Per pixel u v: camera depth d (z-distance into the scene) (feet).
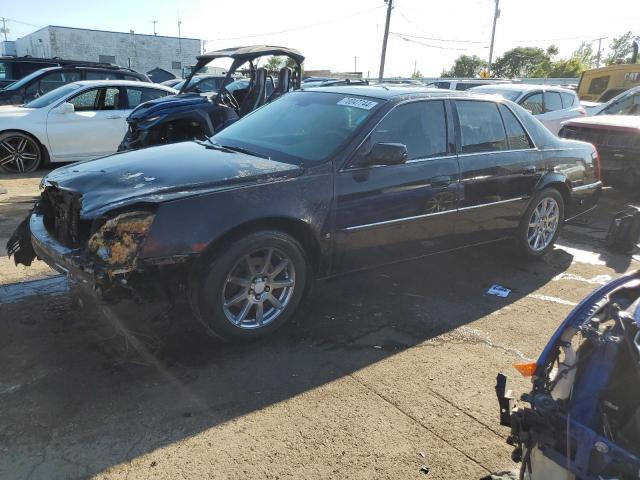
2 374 10.50
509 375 11.34
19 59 51.70
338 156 12.89
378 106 13.96
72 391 10.07
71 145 31.83
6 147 30.07
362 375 11.08
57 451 8.55
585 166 19.51
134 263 10.16
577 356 6.46
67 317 12.82
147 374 10.73
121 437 8.93
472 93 16.48
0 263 16.03
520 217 17.46
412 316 13.91
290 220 11.88
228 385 10.51
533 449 6.50
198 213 10.74
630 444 5.74
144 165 12.46
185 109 27.78
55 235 12.04
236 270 11.63
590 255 19.66
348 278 16.21
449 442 9.20
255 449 8.80
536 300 15.33
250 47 31.42
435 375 11.21
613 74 53.06
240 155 13.34
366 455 8.80
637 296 7.01
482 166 15.65
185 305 12.47
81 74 40.22
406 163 13.93
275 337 12.46
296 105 15.65
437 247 15.33
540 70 229.04
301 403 10.05
